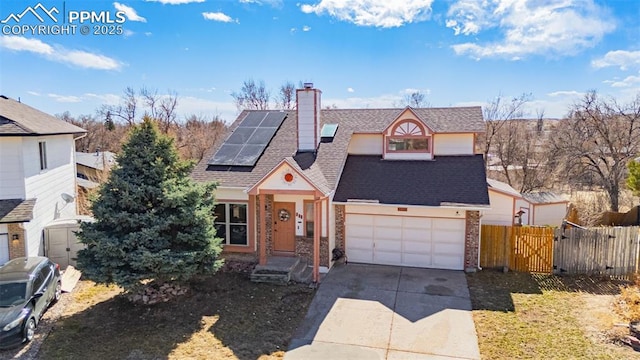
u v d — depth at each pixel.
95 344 11.57
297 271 16.52
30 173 16.30
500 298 14.44
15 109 18.25
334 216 18.23
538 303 14.01
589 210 30.97
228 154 19.59
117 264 12.74
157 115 51.62
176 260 12.84
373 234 18.22
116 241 12.71
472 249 17.06
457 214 17.22
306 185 15.44
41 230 17.05
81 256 13.27
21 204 15.53
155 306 13.72
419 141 19.75
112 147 51.88
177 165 14.53
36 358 10.86
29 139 16.25
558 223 26.33
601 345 11.27
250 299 14.45
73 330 12.27
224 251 18.19
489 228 17.23
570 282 15.89
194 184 14.78
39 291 12.52
